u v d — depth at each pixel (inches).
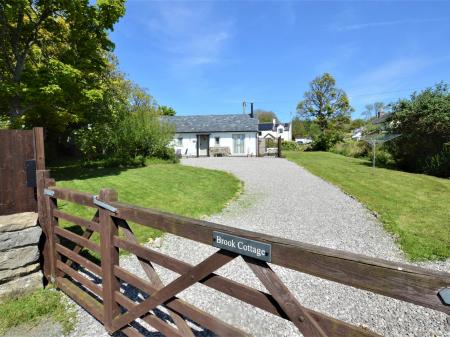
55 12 398.0
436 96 515.5
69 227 202.5
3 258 126.0
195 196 325.1
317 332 53.6
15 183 140.2
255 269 61.8
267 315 118.7
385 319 116.0
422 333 107.7
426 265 158.4
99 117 522.6
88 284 120.9
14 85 351.9
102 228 105.0
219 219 246.5
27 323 113.9
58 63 363.9
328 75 1344.7
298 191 356.8
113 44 460.8
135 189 353.7
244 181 426.0
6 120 420.8
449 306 38.6
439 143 499.5
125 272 99.0
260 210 273.7
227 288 69.1
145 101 1026.7
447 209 259.9
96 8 410.3
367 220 239.1
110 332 106.6
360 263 46.9
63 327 111.5
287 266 56.1
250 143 1005.2
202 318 75.8
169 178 438.6
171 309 84.8
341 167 557.6
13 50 390.0
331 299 130.0
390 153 601.0
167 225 81.2
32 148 143.5
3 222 127.4
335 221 238.5
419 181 396.2
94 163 588.4
